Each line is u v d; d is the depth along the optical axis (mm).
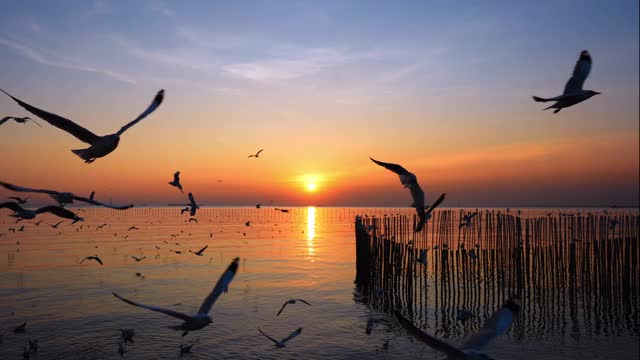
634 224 47562
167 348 27109
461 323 33094
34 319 32750
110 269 55188
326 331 30812
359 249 47844
